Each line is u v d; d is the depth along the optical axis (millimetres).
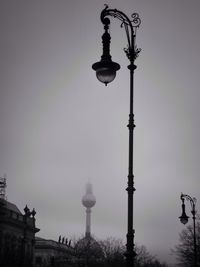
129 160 15391
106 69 15742
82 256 133000
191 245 99375
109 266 127000
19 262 97562
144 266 146125
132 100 16156
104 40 16281
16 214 110250
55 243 146250
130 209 14781
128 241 14492
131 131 15758
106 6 16609
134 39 16656
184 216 42906
